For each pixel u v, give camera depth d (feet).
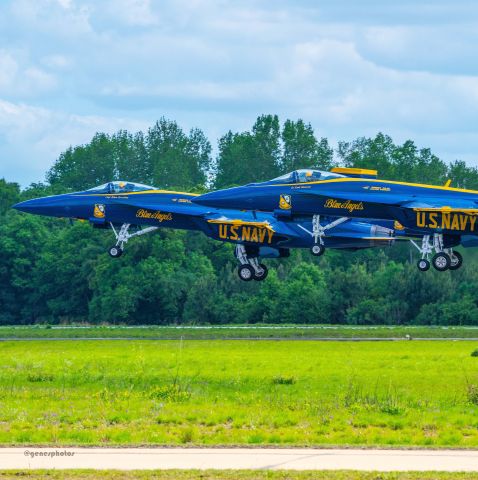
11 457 228.63
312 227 610.65
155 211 618.03
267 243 605.31
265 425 285.84
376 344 595.47
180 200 621.31
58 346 611.47
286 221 581.12
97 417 295.07
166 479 204.44
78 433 263.90
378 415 302.66
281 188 573.74
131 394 346.33
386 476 205.98
